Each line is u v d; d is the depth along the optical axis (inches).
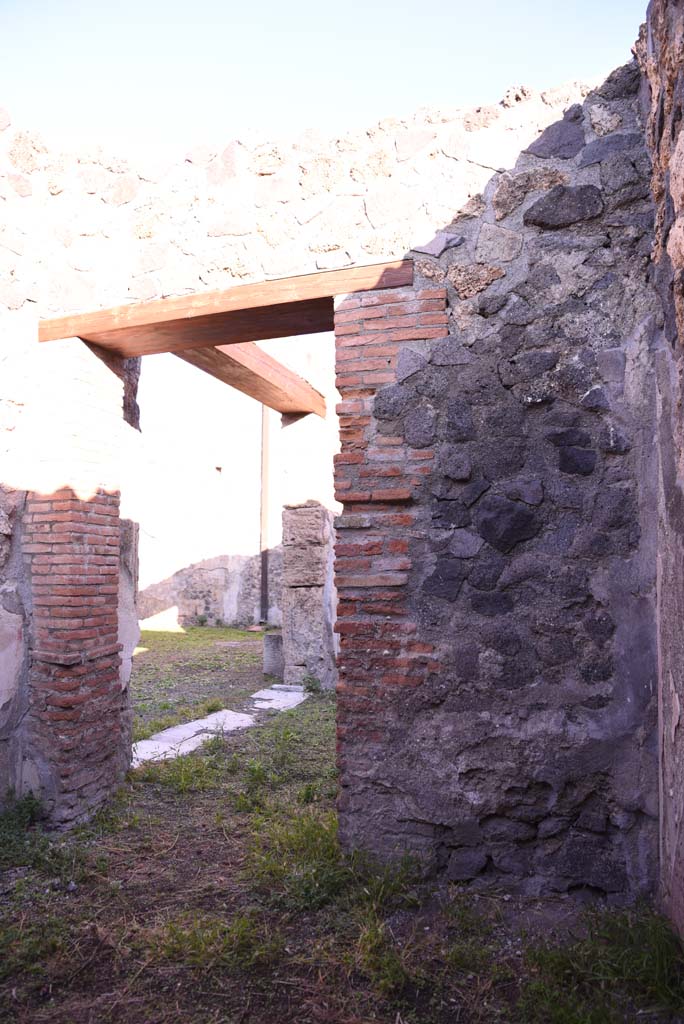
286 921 106.0
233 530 580.4
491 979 91.2
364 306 128.7
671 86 91.0
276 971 94.4
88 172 153.2
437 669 119.3
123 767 169.2
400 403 125.2
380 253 129.2
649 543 112.0
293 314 141.9
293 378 275.4
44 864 126.0
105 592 157.9
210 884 118.9
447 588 120.3
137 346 160.7
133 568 179.5
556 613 115.3
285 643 307.9
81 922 107.1
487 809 115.7
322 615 304.2
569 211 119.3
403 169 129.5
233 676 334.3
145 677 329.1
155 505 592.7
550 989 87.4
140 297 146.6
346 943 100.3
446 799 117.4
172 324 146.5
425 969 93.5
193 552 587.5
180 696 285.3
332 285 131.4
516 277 121.4
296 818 143.4
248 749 200.2
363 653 122.7
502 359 121.0
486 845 115.7
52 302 153.9
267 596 563.5
